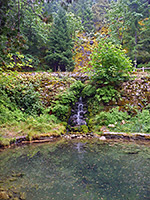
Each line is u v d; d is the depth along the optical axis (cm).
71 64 1598
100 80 780
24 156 394
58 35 1589
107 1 2662
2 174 291
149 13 1648
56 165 333
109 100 736
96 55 768
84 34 2025
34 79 836
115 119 652
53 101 767
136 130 590
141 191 232
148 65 1575
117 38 1592
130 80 771
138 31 1658
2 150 447
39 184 255
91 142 525
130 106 687
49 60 1579
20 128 586
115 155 389
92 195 223
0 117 587
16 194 225
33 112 717
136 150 428
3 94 704
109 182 261
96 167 320
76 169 312
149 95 704
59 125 688
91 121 708
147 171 298
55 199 213
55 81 866
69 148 460
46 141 552
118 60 739
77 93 836
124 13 1528
